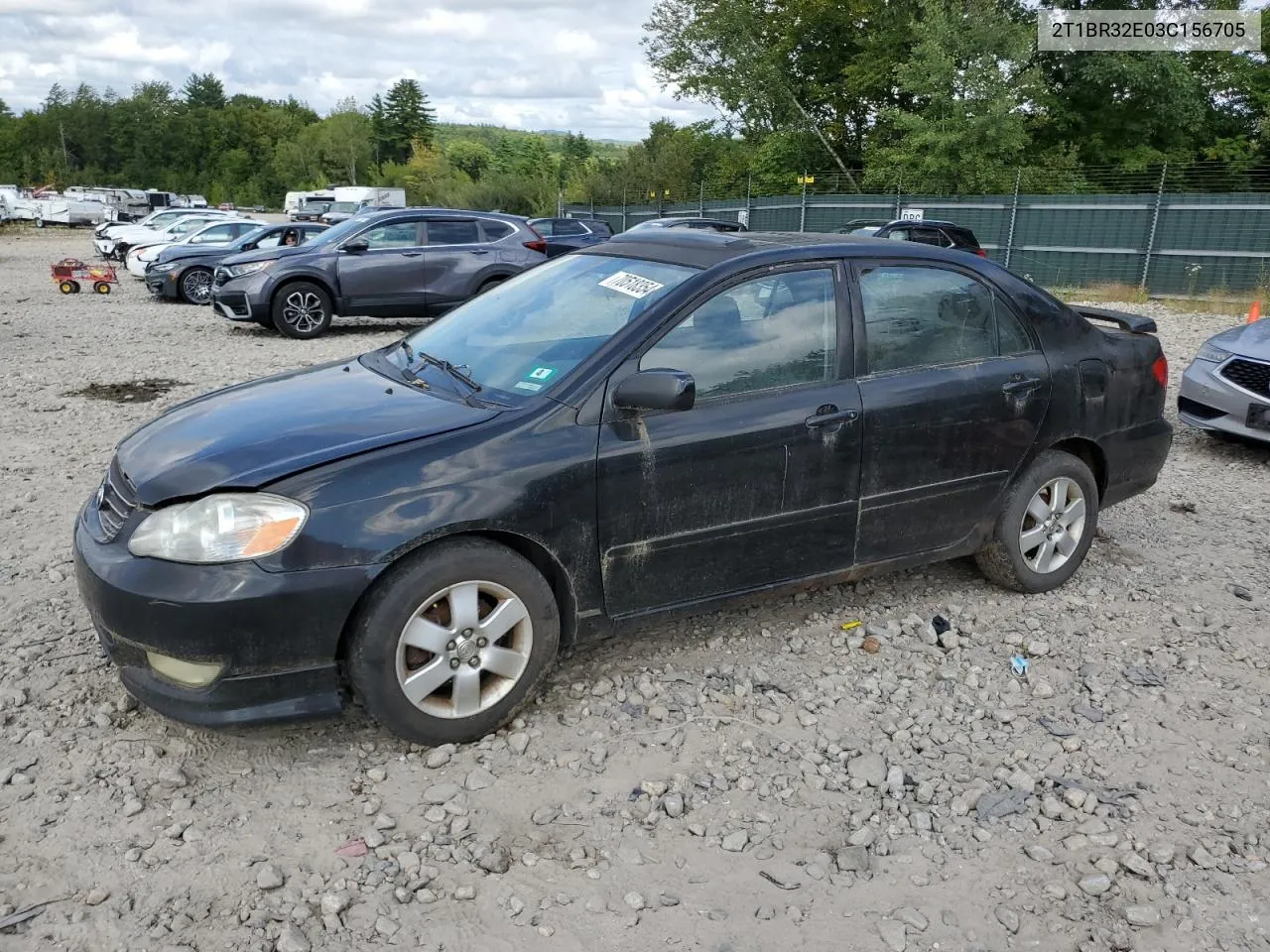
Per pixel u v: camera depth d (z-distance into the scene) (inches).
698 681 149.9
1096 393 180.9
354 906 103.0
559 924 101.4
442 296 539.8
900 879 110.0
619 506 136.4
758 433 144.9
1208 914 106.0
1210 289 862.5
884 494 159.6
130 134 5157.5
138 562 118.6
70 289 762.8
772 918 103.2
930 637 165.5
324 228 725.9
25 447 276.4
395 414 136.3
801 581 157.0
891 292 161.9
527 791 122.4
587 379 136.6
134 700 139.6
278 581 116.0
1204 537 221.0
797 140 1598.2
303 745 130.5
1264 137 1306.6
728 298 147.7
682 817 118.8
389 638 122.0
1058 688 152.1
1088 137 1343.5
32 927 98.6
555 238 959.6
